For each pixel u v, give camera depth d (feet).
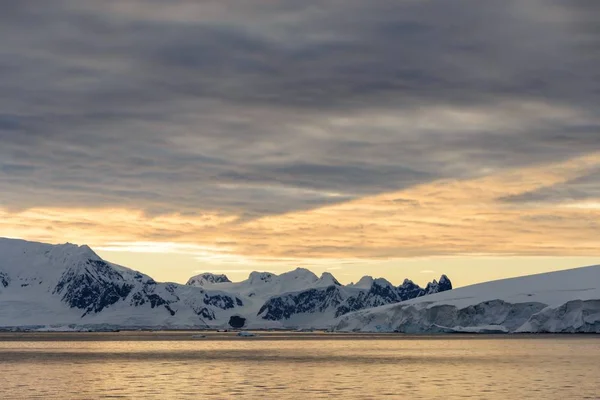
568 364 577.84
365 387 422.82
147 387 431.84
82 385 445.37
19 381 470.80
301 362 630.33
